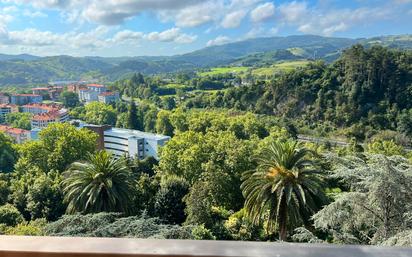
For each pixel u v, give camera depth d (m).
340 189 16.69
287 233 15.61
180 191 21.50
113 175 18.77
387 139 43.16
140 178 23.05
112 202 18.34
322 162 15.89
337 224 9.39
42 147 35.41
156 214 21.16
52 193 24.48
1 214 20.44
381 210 8.84
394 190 8.41
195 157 28.78
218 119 50.28
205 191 20.59
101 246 0.90
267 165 15.46
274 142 16.45
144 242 0.92
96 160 18.89
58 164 34.66
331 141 47.91
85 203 18.22
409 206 8.73
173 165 30.86
